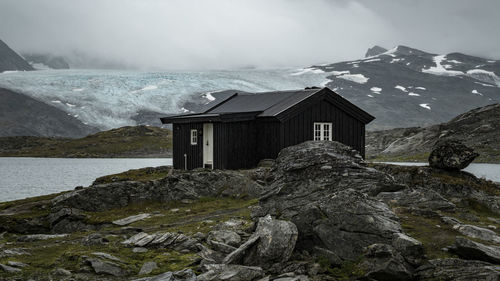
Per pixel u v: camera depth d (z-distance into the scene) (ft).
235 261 54.03
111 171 384.88
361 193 57.36
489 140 487.20
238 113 127.44
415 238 55.16
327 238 54.75
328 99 132.87
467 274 46.44
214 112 151.02
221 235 62.80
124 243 64.18
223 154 126.00
